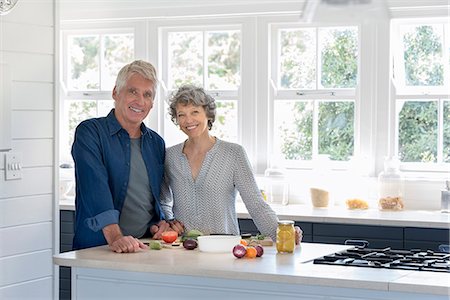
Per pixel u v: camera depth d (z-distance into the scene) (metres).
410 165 5.63
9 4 3.91
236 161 3.88
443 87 5.59
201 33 6.11
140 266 3.27
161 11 6.07
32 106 4.56
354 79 5.80
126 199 3.89
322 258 3.37
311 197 5.60
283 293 3.06
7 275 4.42
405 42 5.67
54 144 4.70
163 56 6.19
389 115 5.64
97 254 3.50
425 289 2.79
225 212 3.89
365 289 2.90
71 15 6.30
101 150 3.81
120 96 3.83
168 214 4.14
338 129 5.83
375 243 4.88
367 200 5.64
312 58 5.89
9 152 4.41
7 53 4.40
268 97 5.93
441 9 5.47
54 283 4.73
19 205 4.48
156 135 4.03
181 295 3.24
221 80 6.10
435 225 4.72
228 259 3.37
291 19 5.82
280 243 3.54
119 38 6.33
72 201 5.88
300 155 5.93
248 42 5.93
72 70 6.46
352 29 5.79
